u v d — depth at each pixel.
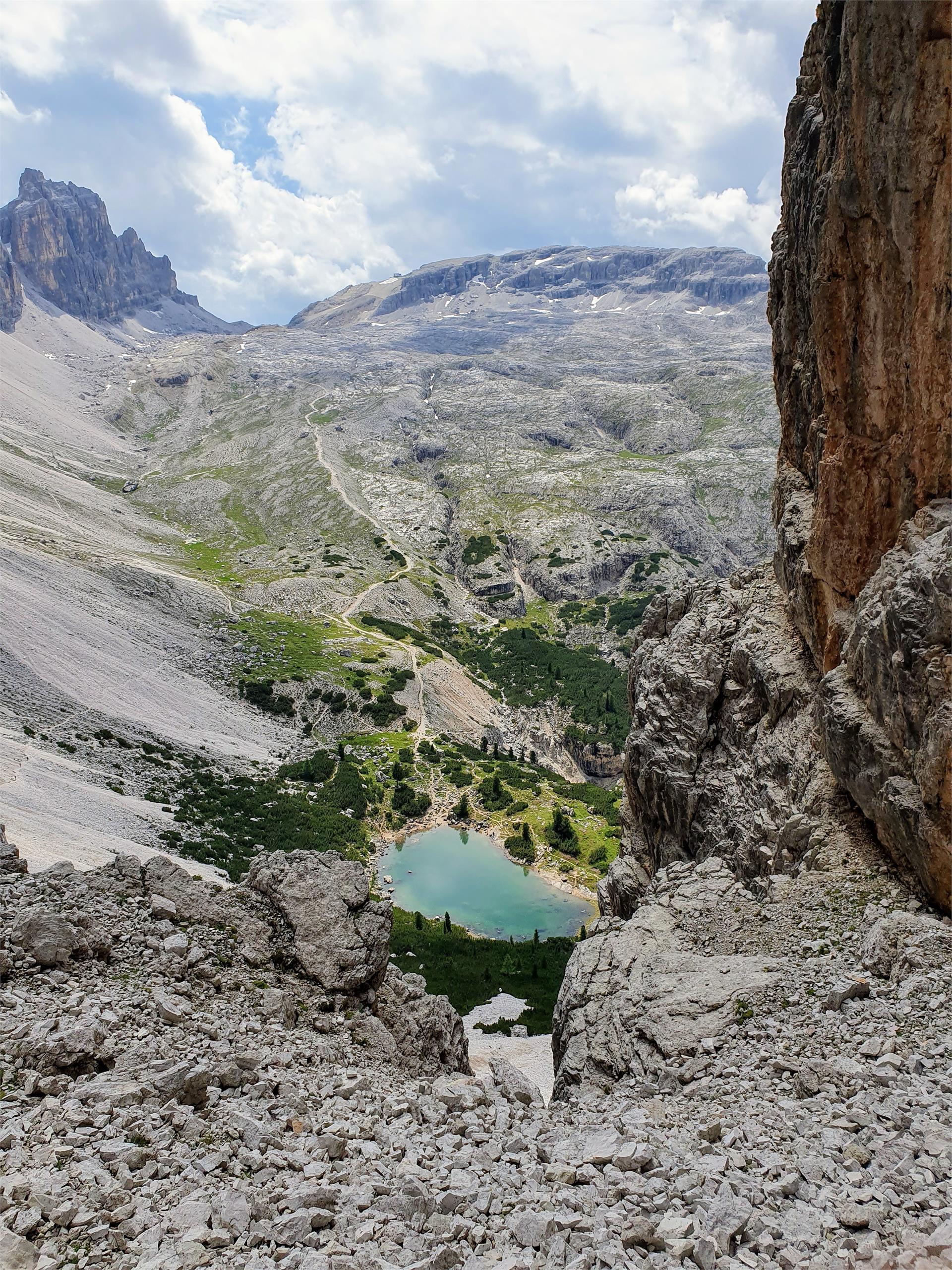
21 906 24.08
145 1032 19.61
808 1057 21.11
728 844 41.53
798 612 41.88
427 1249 12.77
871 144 28.22
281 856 30.83
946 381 28.94
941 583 26.09
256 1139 15.62
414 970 74.50
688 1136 17.44
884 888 29.16
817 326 33.41
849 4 28.17
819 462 38.91
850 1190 14.20
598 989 29.03
